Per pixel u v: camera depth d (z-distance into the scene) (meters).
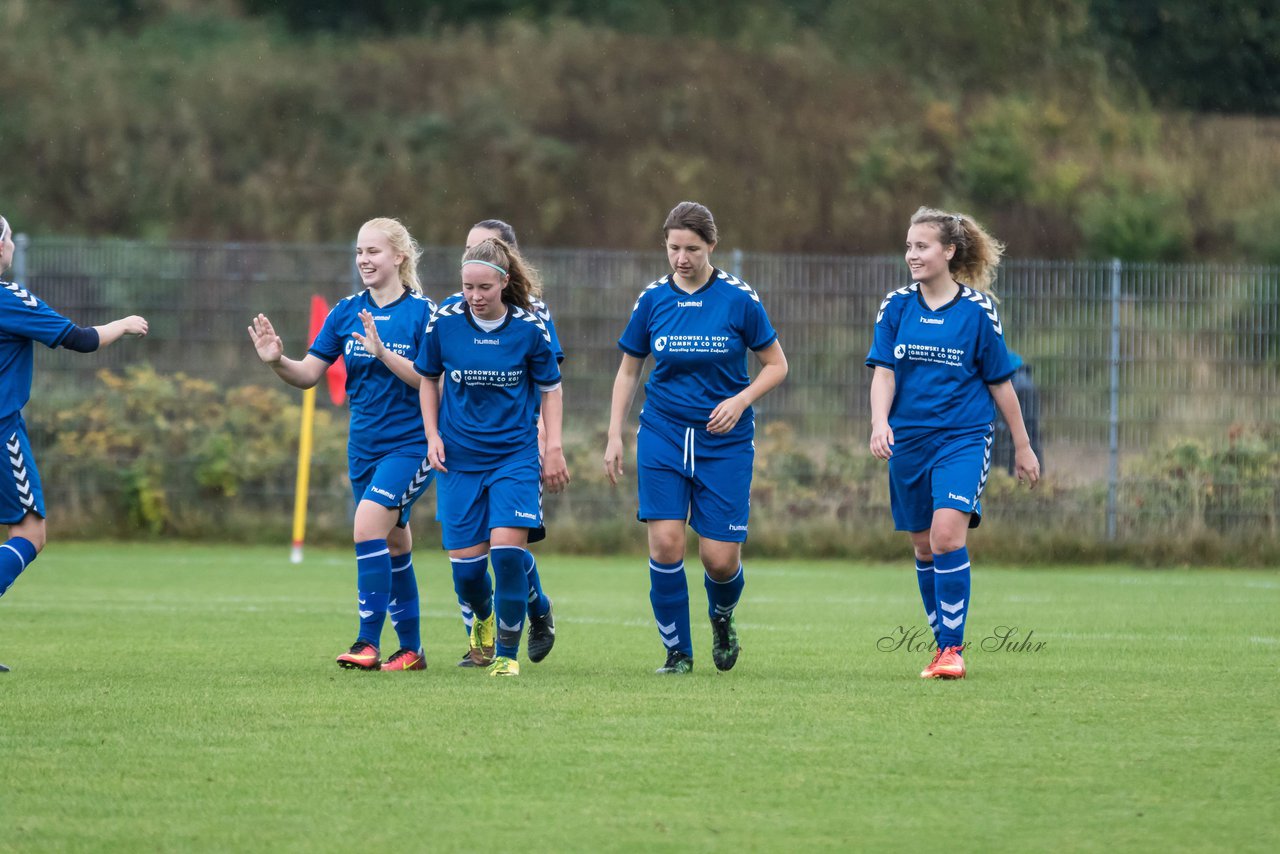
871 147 115.12
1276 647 30.91
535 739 19.23
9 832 14.78
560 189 111.75
